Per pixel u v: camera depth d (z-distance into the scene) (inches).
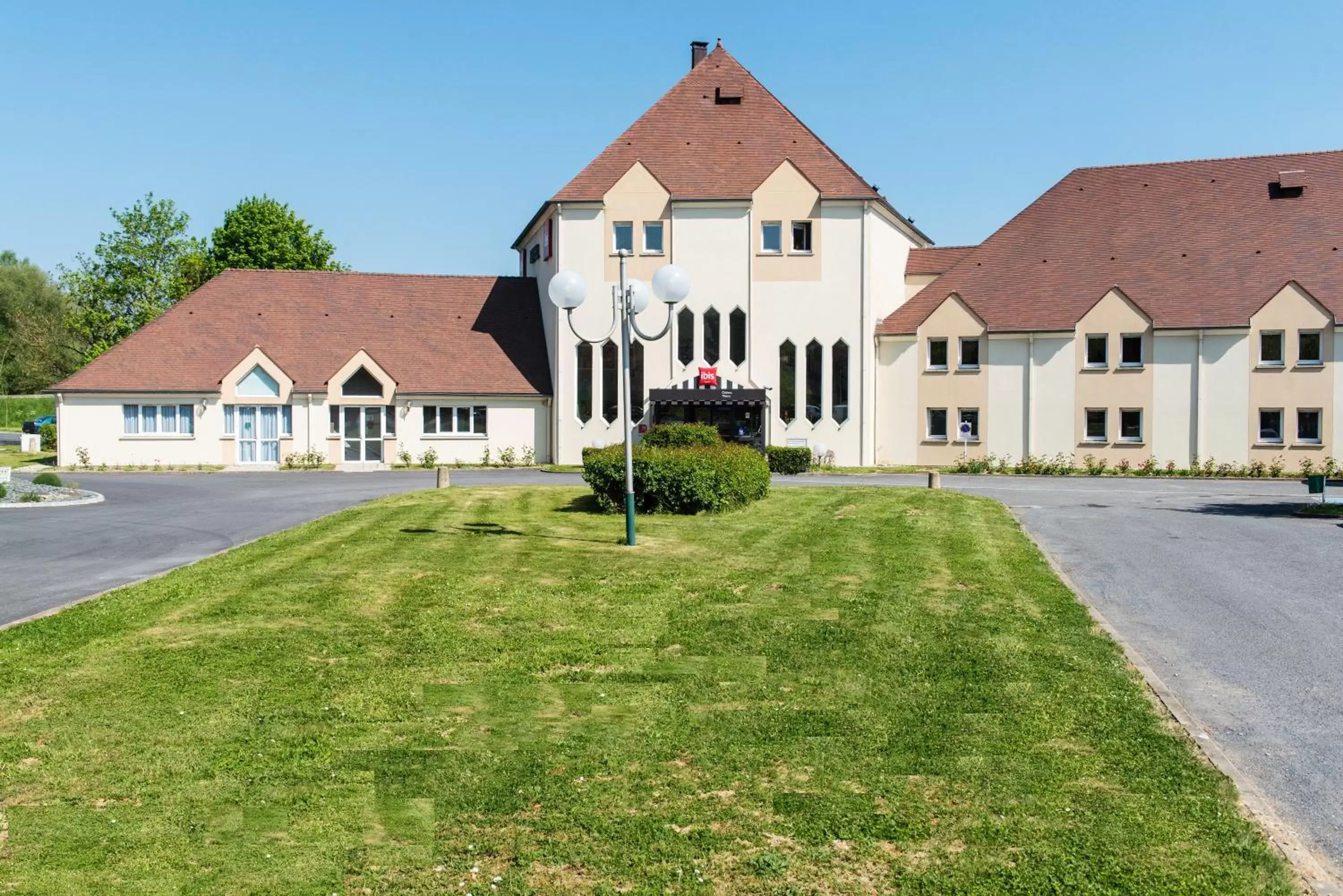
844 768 322.0
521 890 252.8
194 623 504.7
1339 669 436.5
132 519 951.0
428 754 339.0
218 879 260.2
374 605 546.3
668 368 1760.6
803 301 1754.4
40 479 1221.7
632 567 648.4
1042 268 1840.6
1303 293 1670.8
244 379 1737.2
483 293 1991.9
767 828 282.4
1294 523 935.7
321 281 1945.1
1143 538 836.0
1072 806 291.7
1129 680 409.4
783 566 652.7
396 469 1717.5
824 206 1748.3
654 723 366.0
